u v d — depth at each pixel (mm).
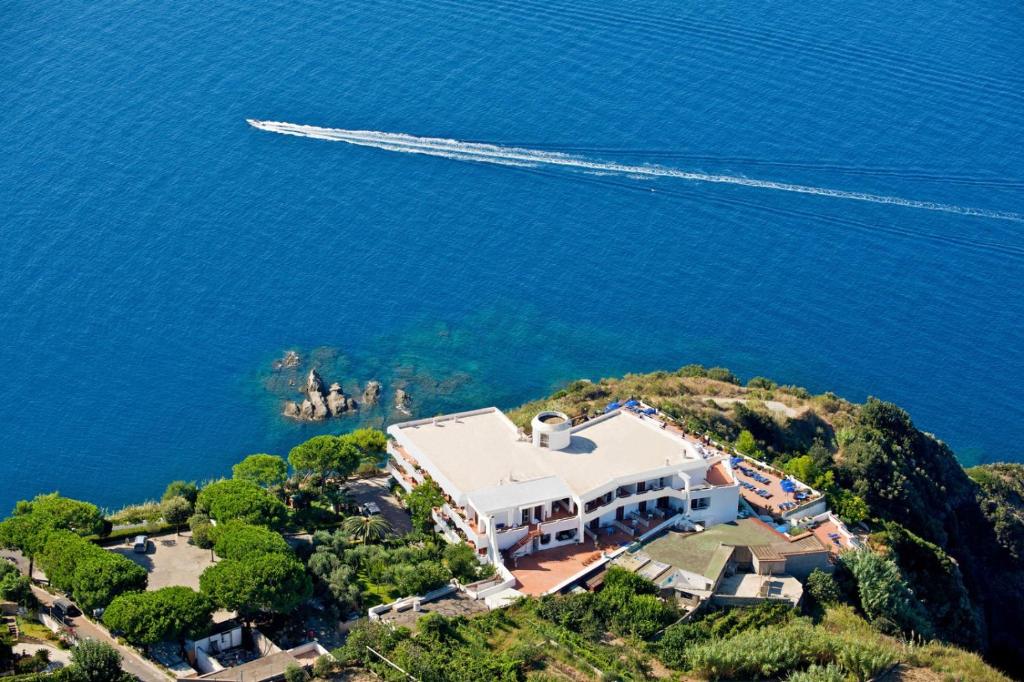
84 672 136500
